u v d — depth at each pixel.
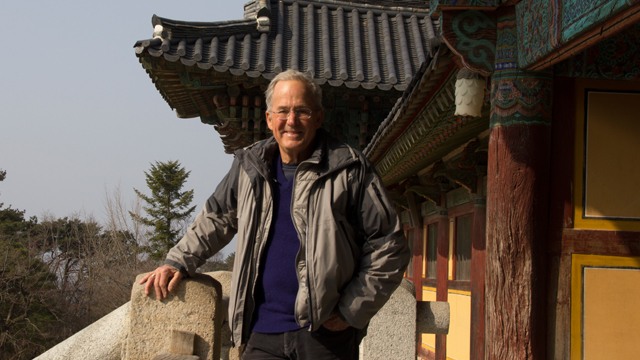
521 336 3.52
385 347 3.45
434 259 10.10
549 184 3.68
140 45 9.30
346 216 2.23
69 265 50.78
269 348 2.25
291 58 11.58
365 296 2.15
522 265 3.55
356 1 13.65
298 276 2.20
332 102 11.50
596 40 2.92
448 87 4.64
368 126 11.70
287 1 13.31
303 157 2.34
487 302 3.66
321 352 2.21
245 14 12.10
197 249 2.55
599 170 3.72
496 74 3.72
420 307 3.59
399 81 11.38
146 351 2.61
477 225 6.82
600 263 3.64
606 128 3.75
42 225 50.22
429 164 9.24
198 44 9.91
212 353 2.59
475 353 6.58
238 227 2.33
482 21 3.76
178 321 2.61
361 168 2.24
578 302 3.61
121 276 40.09
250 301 2.28
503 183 3.63
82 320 38.00
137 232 44.75
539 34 3.37
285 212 2.29
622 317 3.60
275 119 2.29
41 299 33.19
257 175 2.31
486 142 6.31
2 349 30.52
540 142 3.63
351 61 11.95
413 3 13.83
